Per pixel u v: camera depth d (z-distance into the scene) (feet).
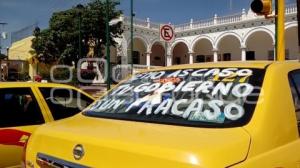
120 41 124.26
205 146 7.60
